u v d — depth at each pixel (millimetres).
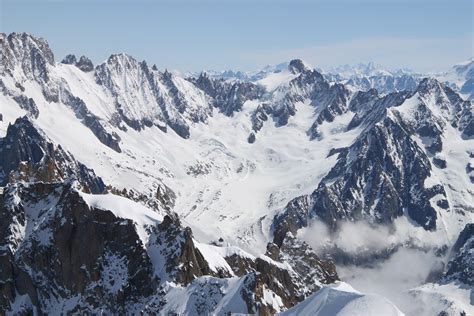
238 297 177750
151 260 197750
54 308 199750
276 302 182625
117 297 193875
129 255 199125
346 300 151750
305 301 160625
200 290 183625
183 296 184500
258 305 175250
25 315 199500
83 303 197000
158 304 186750
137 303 192125
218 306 178000
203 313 178125
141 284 194875
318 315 152000
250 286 178250
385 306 147000
